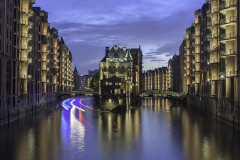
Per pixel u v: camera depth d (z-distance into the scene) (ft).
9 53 201.36
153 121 218.79
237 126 165.58
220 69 211.82
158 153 121.19
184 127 186.50
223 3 190.29
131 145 135.74
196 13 314.35
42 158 112.57
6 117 191.11
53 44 401.70
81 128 183.42
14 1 218.59
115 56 413.39
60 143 138.51
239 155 116.47
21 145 133.18
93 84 542.57
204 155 117.08
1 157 113.29
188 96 383.45
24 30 240.53
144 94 450.30
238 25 170.40
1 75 181.57
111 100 305.73
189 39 378.94
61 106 366.22
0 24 180.75
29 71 254.47
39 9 311.06
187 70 380.37
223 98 199.31
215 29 217.15
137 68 508.12
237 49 169.48
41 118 229.86
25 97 240.94
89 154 119.44
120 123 208.03
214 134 157.99
